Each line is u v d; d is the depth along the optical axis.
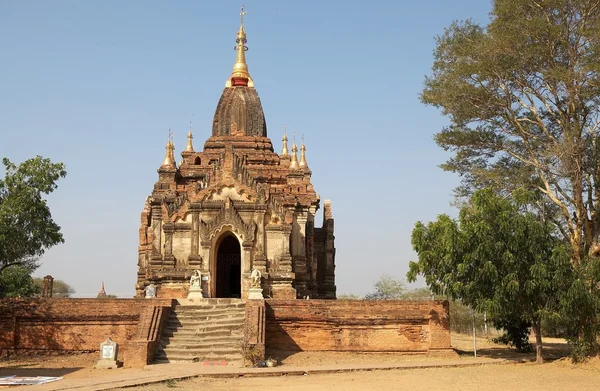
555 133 36.69
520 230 29.27
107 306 32.75
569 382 24.34
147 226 46.97
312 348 32.59
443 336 32.69
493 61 34.22
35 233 32.16
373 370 27.61
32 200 32.38
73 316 32.44
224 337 30.66
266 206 41.00
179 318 32.25
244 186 41.31
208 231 40.25
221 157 41.94
